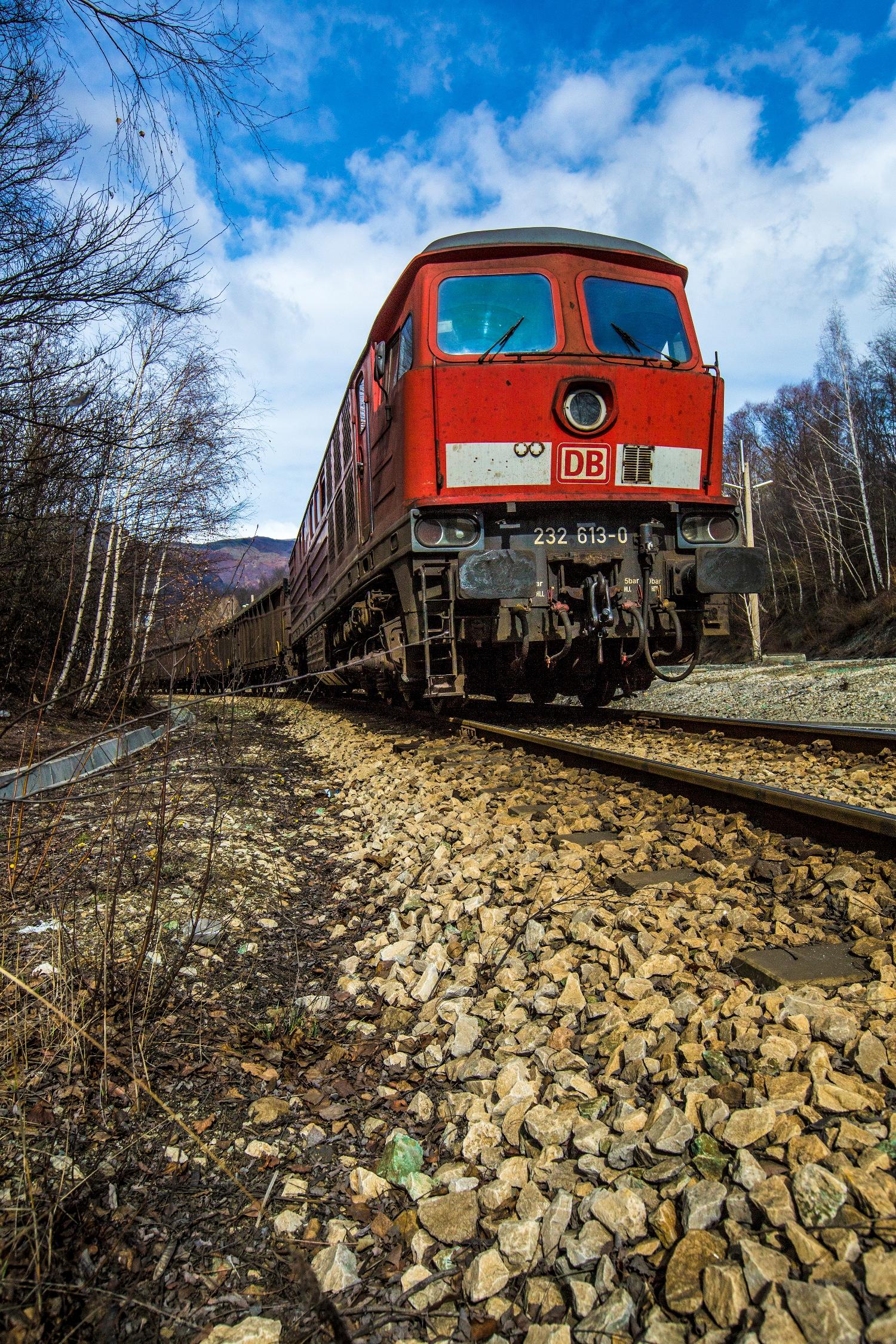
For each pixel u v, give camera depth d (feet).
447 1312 5.32
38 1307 5.11
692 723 26.86
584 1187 6.06
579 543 23.73
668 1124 6.30
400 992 9.80
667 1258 5.32
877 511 139.44
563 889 11.39
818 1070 6.65
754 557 24.08
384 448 26.35
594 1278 5.30
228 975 10.39
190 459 36.40
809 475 152.87
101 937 10.28
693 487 24.47
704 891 10.82
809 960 8.77
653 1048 7.63
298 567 56.90
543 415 22.91
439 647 24.48
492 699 40.14
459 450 22.74
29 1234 5.68
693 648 26.48
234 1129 7.34
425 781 20.38
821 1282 4.72
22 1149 6.46
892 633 104.37
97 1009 8.69
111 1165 6.69
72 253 16.53
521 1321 5.19
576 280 24.34
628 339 24.36
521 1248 5.60
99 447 22.11
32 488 21.81
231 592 14.85
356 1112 7.64
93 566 36.60
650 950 9.29
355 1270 5.71
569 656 27.89
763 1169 5.71
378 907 12.96
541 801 16.88
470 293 23.88
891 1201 5.18
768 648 144.46
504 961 9.95
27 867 10.80
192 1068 8.14
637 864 12.31
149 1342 5.15
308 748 33.53
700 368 25.14
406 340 24.94
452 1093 7.71
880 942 8.85
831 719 33.14
